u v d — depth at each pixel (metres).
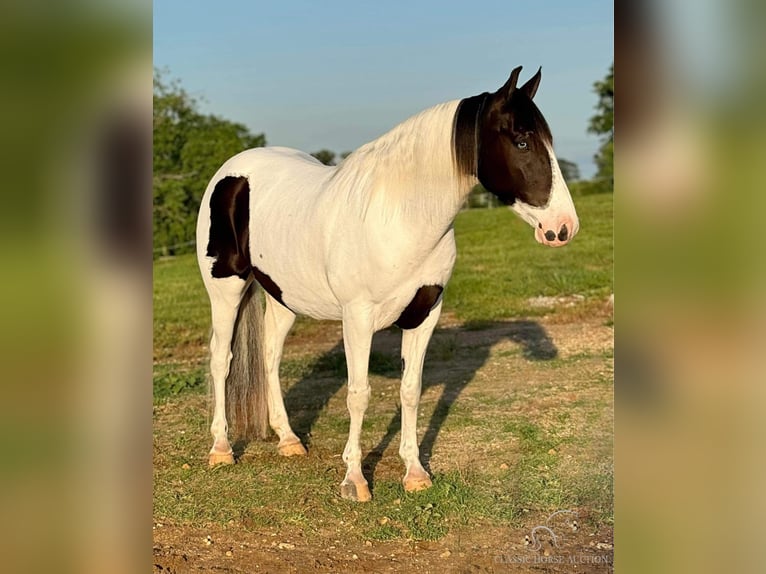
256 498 4.12
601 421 5.06
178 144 22.83
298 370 6.87
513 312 8.89
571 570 3.25
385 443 4.88
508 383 6.06
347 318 3.83
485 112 3.32
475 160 3.38
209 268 4.67
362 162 3.76
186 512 3.97
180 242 21.11
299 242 4.03
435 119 3.48
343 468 4.51
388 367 6.86
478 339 7.71
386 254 3.59
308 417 5.50
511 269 12.20
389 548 3.54
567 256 13.33
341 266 3.74
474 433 4.95
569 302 9.29
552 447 4.63
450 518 3.80
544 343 7.33
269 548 3.58
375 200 3.61
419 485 4.07
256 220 4.42
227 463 4.63
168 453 4.89
